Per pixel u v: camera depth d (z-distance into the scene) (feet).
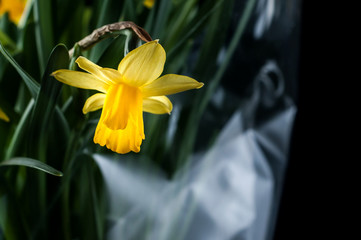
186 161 1.47
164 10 1.33
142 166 1.42
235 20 1.49
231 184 1.49
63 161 1.30
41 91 1.17
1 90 1.35
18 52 1.37
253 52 1.49
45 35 1.33
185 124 1.44
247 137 1.49
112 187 1.40
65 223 1.36
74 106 1.20
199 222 1.47
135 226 1.44
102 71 1.06
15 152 1.31
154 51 1.05
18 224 1.34
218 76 1.43
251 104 1.50
